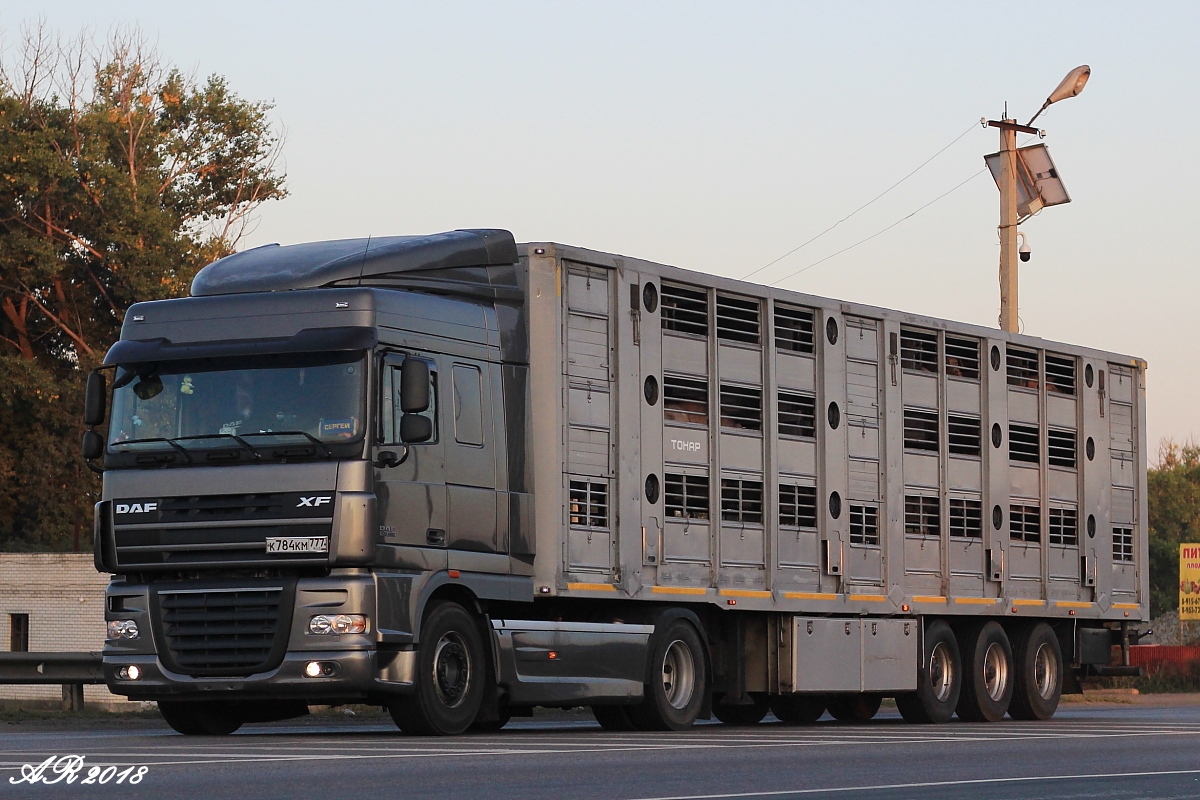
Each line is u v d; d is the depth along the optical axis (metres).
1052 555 23.73
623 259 17.78
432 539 15.57
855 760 12.58
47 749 12.87
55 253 49.97
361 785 9.80
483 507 16.17
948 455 22.09
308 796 9.10
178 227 56.19
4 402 50.78
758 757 12.69
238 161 59.78
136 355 15.66
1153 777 11.34
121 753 12.29
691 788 9.96
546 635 16.64
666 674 18.08
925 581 21.55
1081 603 24.12
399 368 15.44
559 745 13.81
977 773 11.54
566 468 16.94
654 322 18.11
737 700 19.36
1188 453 115.19
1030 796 9.88
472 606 16.23
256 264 16.22
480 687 16.03
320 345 15.15
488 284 16.70
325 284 15.77
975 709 22.30
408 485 15.34
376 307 15.34
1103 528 24.69
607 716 18.33
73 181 50.53
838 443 20.42
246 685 15.03
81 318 53.88
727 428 18.91
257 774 10.45
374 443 15.05
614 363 17.62
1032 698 23.11
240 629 15.10
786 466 19.67
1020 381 23.58
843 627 20.17
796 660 19.41
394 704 15.50
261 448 15.12
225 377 15.41
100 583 33.59
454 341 16.06
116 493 15.52
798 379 20.00
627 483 17.56
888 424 21.19
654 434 17.98
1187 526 108.94
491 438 16.34
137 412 15.60
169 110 58.62
